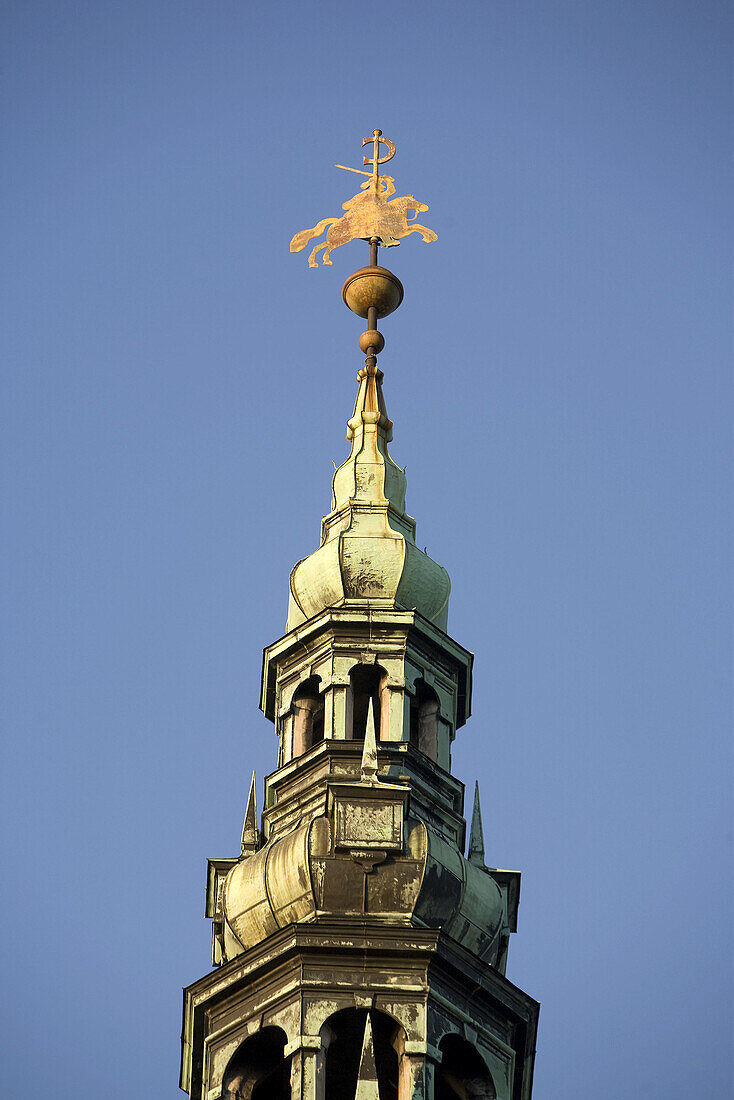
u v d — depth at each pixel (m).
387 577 145.12
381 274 157.25
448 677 144.25
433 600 145.88
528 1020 133.25
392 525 148.25
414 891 132.00
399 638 143.12
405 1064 128.00
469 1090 130.50
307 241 158.88
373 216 158.50
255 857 134.88
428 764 139.50
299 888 132.00
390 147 161.12
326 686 141.62
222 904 134.62
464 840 139.88
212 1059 130.88
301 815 138.00
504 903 135.50
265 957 131.12
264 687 147.00
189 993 133.00
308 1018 128.75
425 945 130.50
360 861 132.38
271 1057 130.88
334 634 143.25
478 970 132.12
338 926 130.62
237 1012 131.38
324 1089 127.25
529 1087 134.38
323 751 138.75
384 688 141.62
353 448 152.75
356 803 134.12
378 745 138.88
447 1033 130.00
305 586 145.75
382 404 155.25
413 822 136.38
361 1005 129.25
